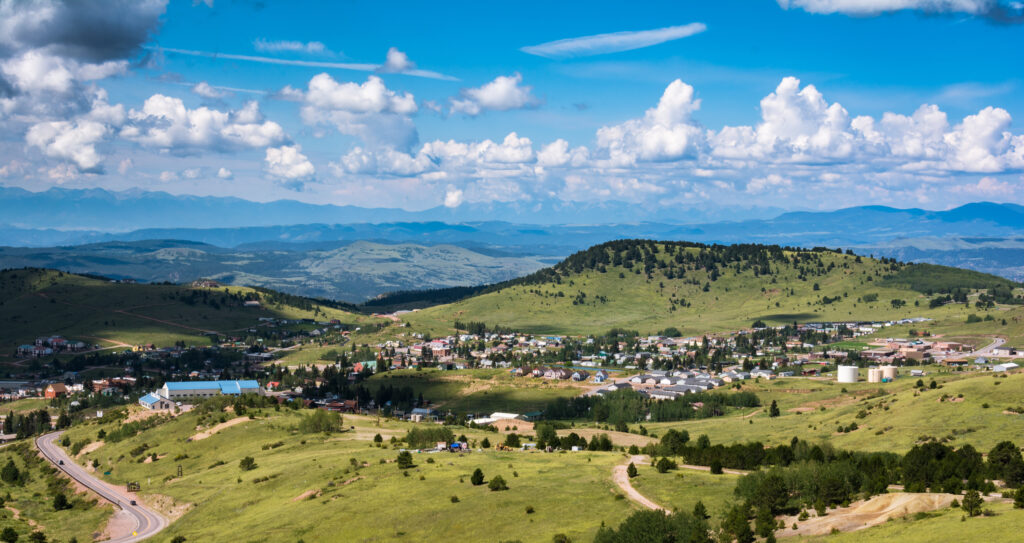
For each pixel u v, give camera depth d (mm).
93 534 179375
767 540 109500
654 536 111500
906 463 137125
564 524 126250
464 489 150125
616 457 176375
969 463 134750
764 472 137625
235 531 150375
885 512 115500
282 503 163750
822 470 132750
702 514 120250
